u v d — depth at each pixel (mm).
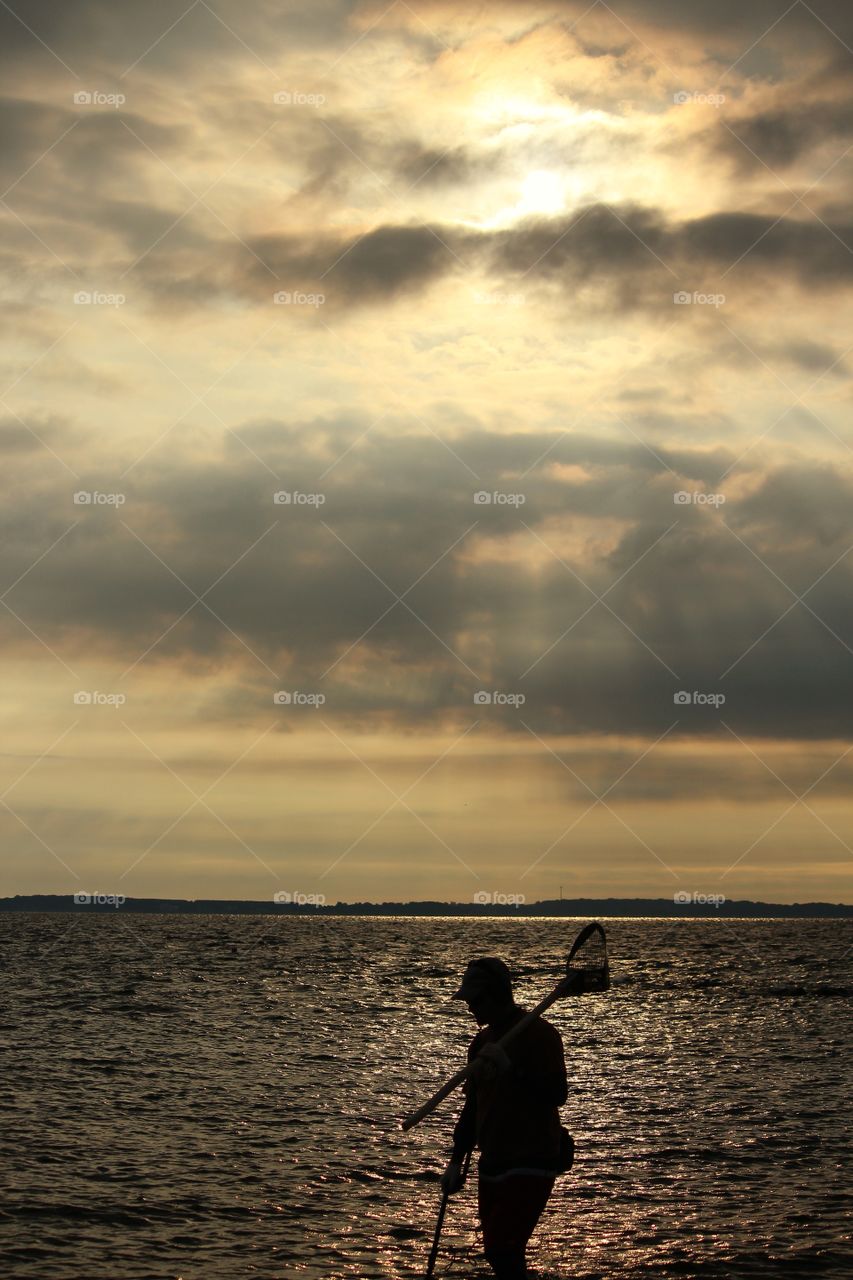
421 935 120250
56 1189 12203
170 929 124125
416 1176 13062
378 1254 10297
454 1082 7766
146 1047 24156
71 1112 16516
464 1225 11219
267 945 82750
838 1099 18312
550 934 129500
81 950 70562
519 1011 8297
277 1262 10039
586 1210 11766
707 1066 22297
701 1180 12969
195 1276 9633
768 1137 15281
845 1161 13875
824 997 39969
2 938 90188
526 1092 7922
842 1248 10508
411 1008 34938
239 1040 25781
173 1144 14492
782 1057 23672
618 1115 16938
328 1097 18203
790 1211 11711
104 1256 10117
